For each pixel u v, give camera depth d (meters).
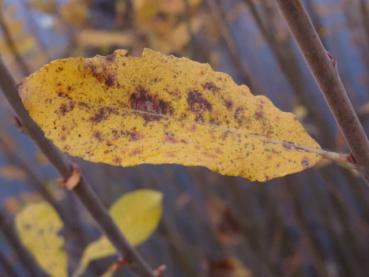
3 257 0.46
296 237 0.67
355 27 0.49
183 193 0.61
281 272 0.56
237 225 0.54
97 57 0.15
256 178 0.15
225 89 0.15
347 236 0.58
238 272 0.44
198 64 0.15
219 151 0.15
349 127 0.13
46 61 0.48
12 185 0.65
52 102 0.14
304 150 0.15
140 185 0.61
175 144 0.15
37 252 0.25
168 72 0.15
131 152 0.15
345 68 0.57
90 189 0.19
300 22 0.12
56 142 0.14
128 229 0.24
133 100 0.15
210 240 0.61
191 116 0.15
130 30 0.47
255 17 0.42
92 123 0.14
